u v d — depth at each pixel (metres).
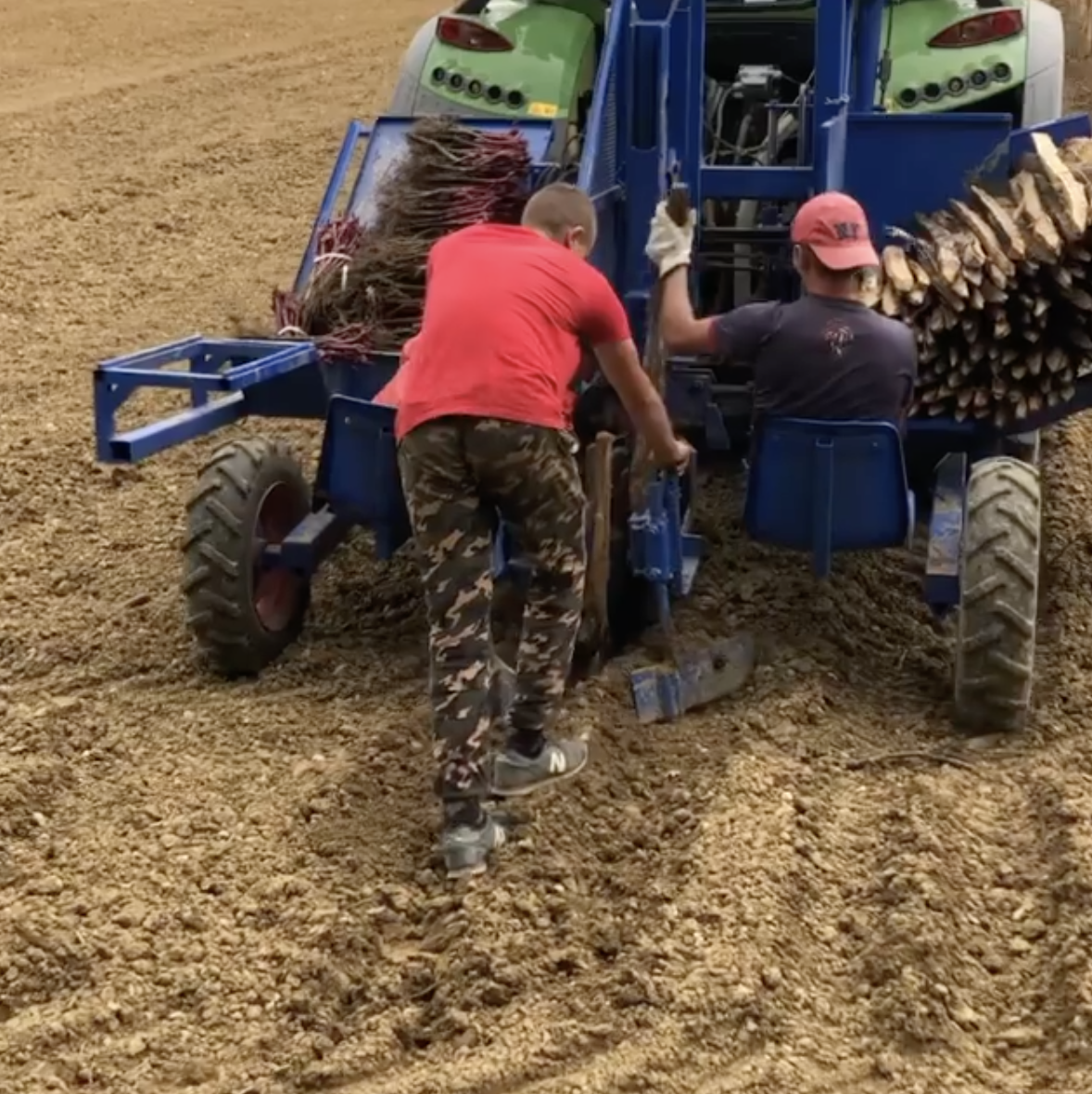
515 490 4.38
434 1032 3.85
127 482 7.23
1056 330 5.38
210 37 18.20
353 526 5.97
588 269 4.45
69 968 4.07
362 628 5.86
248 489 5.35
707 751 4.93
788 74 6.79
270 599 5.59
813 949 4.05
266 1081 3.69
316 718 5.19
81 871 4.43
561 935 4.14
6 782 4.84
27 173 12.57
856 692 5.35
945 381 5.43
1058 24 6.96
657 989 3.87
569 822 4.57
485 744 4.40
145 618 5.99
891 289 5.39
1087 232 5.29
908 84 6.65
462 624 4.38
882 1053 3.70
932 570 5.08
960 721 5.06
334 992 3.98
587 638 5.23
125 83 15.81
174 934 4.17
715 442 5.64
